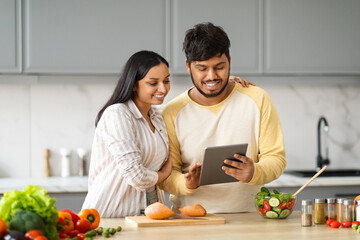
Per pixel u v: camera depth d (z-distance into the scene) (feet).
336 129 13.50
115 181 6.85
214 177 6.49
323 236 5.38
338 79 12.33
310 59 12.02
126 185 6.88
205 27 6.66
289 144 13.34
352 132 13.52
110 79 11.66
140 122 6.95
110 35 11.42
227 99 7.38
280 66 11.94
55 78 11.52
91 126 12.78
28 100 12.59
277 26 11.89
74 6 11.32
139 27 11.48
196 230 5.71
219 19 11.69
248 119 7.30
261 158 7.32
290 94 13.35
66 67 11.34
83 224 5.41
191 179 6.62
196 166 6.47
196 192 7.32
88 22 11.37
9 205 4.63
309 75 12.23
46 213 4.64
